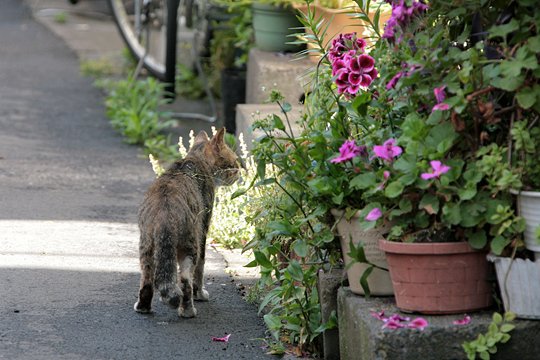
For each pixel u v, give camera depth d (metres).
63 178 10.00
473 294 4.82
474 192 4.61
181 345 5.83
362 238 5.12
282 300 5.99
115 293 6.74
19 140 11.52
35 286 6.77
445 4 5.05
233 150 8.09
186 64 14.82
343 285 5.51
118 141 11.77
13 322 6.05
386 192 4.72
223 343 5.89
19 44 17.94
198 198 6.61
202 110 13.41
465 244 4.74
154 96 12.57
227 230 7.98
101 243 7.91
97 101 13.89
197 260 6.51
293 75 10.37
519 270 4.63
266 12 11.23
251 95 11.18
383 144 5.02
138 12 14.35
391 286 5.15
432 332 4.65
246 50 12.34
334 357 5.63
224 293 6.90
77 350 5.66
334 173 5.30
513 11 4.97
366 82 5.32
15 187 9.55
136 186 9.88
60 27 19.75
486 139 4.93
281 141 6.42
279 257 6.58
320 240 5.39
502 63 4.62
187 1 13.91
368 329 4.75
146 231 6.24
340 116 5.52
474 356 4.60
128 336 5.94
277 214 6.07
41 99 13.80
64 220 8.55
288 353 5.77
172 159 11.02
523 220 4.61
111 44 18.20
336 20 9.55
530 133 4.76
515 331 4.67
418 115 5.09
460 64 5.01
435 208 4.73
